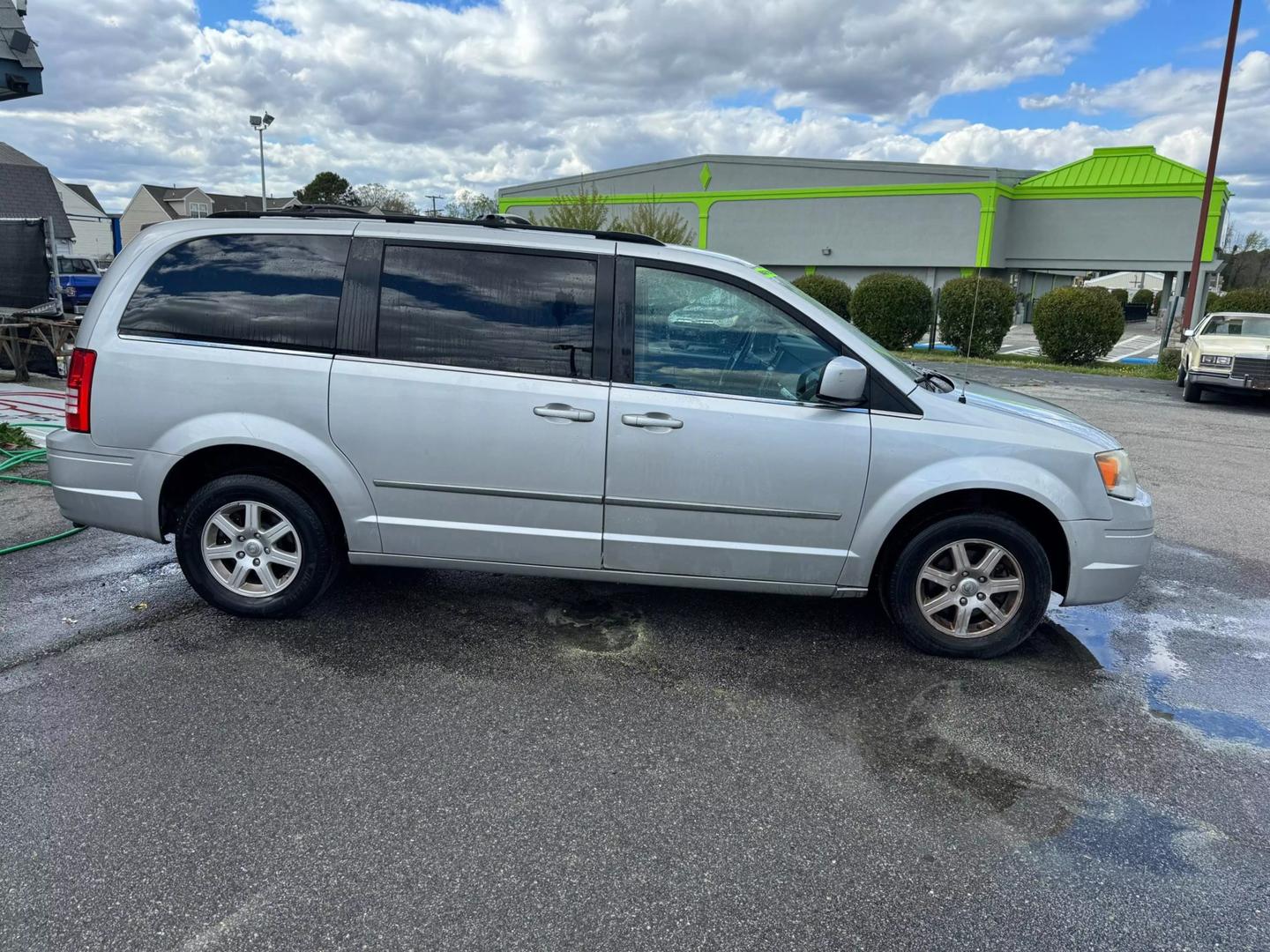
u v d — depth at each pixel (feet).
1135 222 101.55
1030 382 57.77
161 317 13.21
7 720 10.96
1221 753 11.14
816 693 12.44
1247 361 44.57
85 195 243.60
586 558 13.35
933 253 107.24
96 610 14.46
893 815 9.64
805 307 12.97
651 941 7.70
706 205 118.11
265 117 119.34
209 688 11.94
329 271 13.08
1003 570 13.42
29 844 8.65
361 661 12.92
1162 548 20.15
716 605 15.62
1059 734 11.49
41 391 35.88
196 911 7.86
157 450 13.16
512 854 8.79
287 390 12.96
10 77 24.75
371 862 8.59
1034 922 8.05
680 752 10.80
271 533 13.80
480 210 143.13
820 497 12.88
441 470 13.05
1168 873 8.79
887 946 7.73
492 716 11.50
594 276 12.93
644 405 12.71
